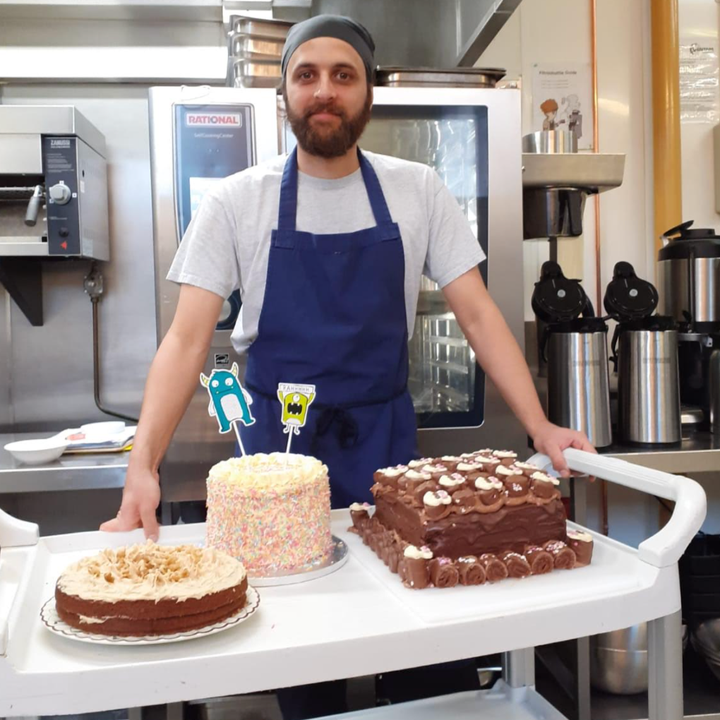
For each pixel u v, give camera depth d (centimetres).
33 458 189
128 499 113
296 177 146
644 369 197
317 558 102
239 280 150
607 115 265
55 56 242
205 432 188
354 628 80
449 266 152
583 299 202
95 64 244
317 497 102
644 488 104
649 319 201
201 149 185
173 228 185
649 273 269
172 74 247
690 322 216
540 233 218
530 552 97
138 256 251
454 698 121
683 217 268
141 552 91
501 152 195
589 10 262
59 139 209
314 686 142
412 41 250
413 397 211
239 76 196
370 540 108
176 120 184
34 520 248
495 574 93
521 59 261
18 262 229
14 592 87
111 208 250
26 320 248
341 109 135
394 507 105
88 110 249
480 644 82
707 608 206
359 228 146
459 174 200
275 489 98
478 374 198
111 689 71
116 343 251
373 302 144
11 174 208
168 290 186
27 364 249
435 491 100
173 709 151
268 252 144
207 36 249
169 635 76
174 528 113
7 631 71
